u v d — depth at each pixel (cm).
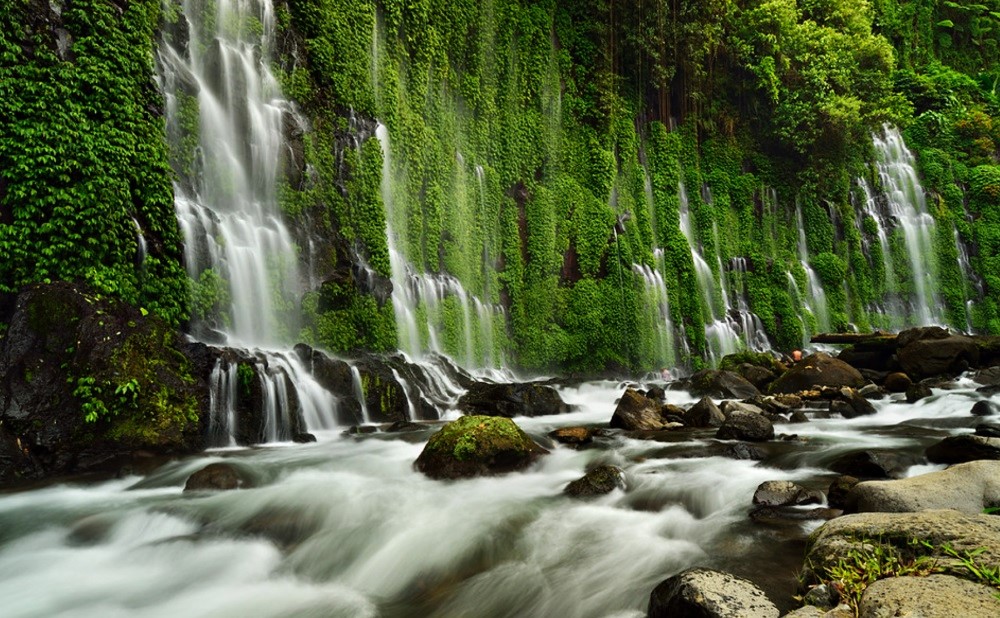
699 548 595
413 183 2275
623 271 2859
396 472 905
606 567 579
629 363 2778
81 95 1234
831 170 3544
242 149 1666
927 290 3750
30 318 1005
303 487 813
